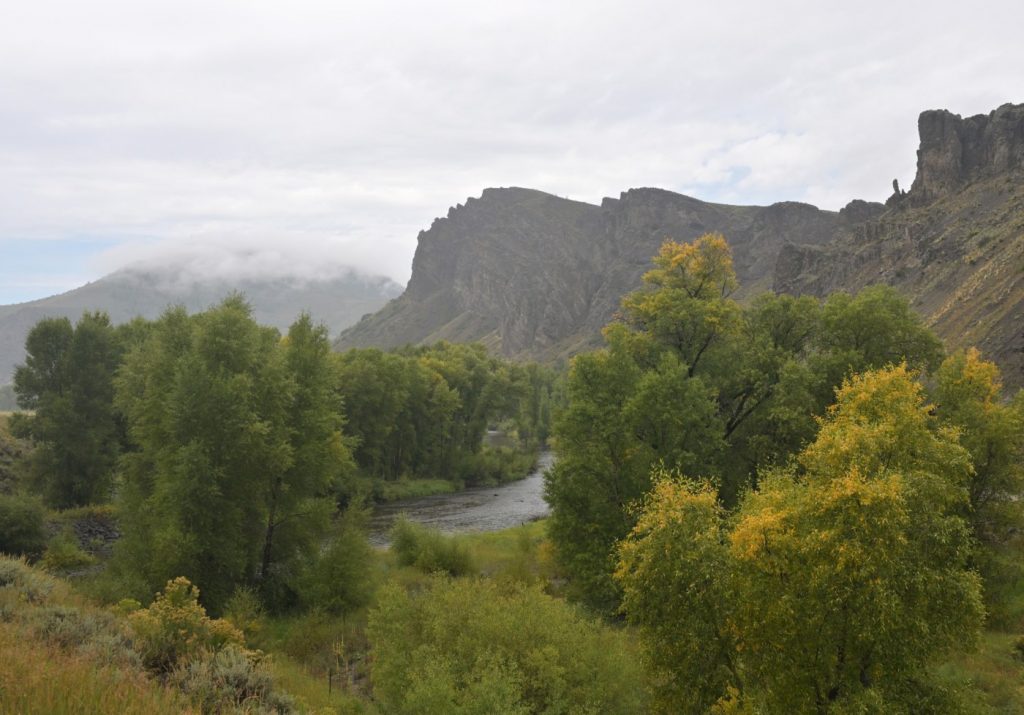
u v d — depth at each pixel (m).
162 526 28.81
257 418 30.22
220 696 11.40
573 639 16.62
